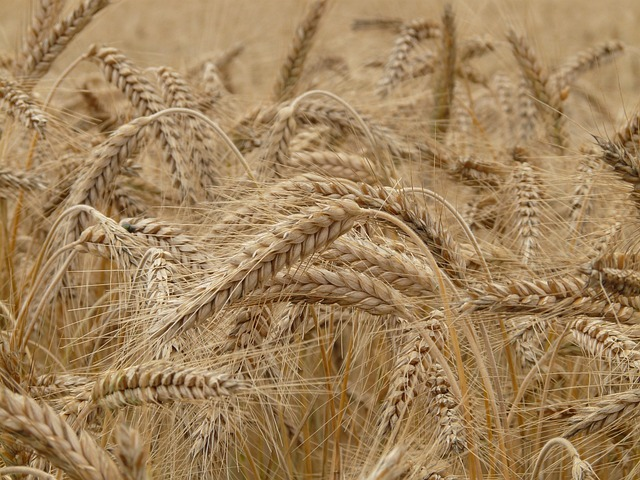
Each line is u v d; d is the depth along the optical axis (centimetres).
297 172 63
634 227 57
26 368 55
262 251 46
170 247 54
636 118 62
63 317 65
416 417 53
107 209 68
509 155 76
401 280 50
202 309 46
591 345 53
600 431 53
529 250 61
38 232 71
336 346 65
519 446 56
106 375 46
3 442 49
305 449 58
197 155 68
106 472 42
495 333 57
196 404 51
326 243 47
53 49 75
